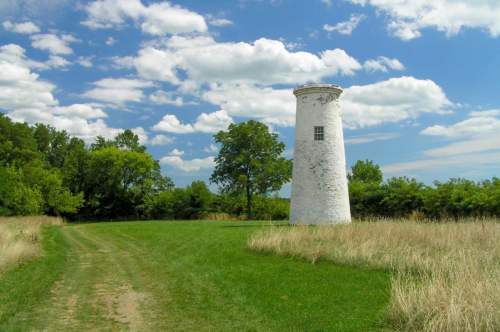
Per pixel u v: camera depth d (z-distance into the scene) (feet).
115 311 37.50
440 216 129.39
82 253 71.82
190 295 42.29
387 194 150.00
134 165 243.60
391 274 45.98
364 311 35.94
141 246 79.77
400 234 63.36
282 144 201.67
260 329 32.53
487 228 64.13
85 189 247.70
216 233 92.58
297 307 37.65
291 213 113.29
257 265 55.16
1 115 236.84
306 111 112.47
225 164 197.98
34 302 39.58
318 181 109.91
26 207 166.71
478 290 30.58
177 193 218.18
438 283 33.01
